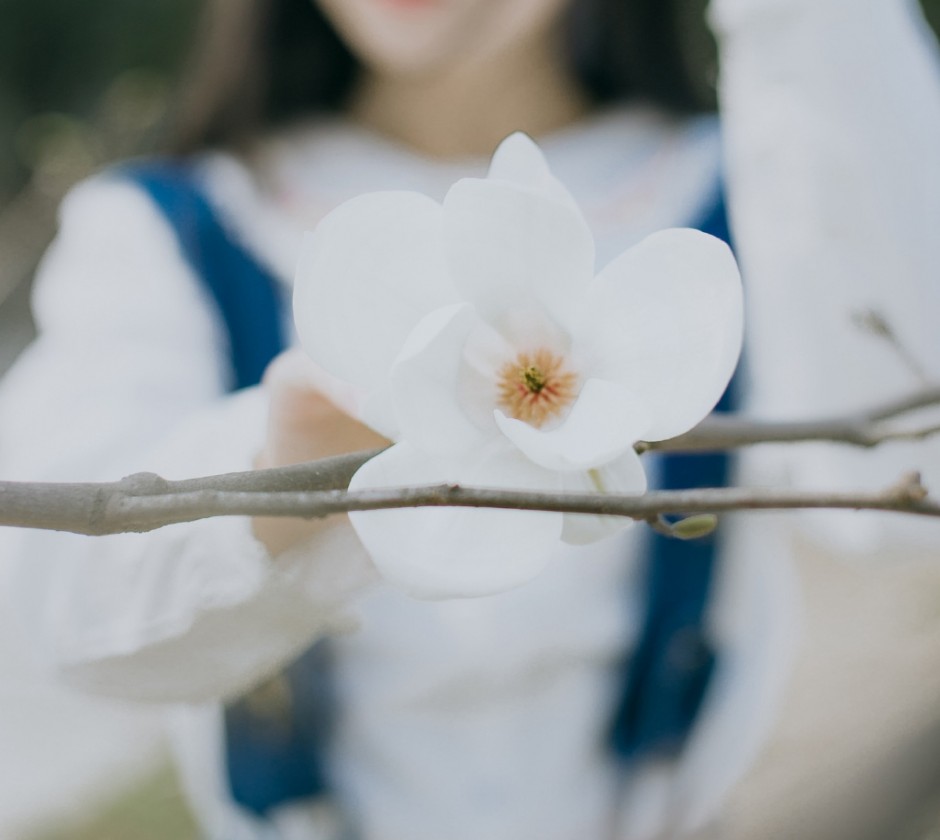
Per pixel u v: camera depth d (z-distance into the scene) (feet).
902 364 3.16
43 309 3.60
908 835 2.46
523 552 1.50
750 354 3.50
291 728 3.53
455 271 1.54
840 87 3.24
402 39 3.59
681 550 3.61
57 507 1.47
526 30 3.69
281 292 3.59
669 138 3.94
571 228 1.53
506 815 3.55
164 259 3.53
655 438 1.51
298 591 1.91
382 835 3.58
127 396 3.06
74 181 16.75
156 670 2.05
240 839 3.78
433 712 3.51
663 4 4.05
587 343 1.55
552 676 3.56
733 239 3.59
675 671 3.64
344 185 3.86
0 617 2.61
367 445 1.83
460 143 4.09
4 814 6.08
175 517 1.45
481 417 1.55
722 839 3.78
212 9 4.09
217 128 4.02
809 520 3.68
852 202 3.20
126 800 6.64
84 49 17.31
